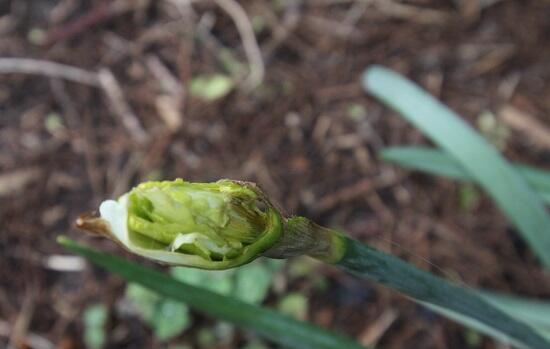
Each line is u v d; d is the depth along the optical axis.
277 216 0.18
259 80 0.55
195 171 0.52
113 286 0.48
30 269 0.49
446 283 0.22
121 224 0.17
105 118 0.55
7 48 0.58
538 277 0.46
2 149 0.54
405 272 0.21
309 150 0.52
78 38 0.58
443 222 0.49
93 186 0.52
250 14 0.58
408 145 0.52
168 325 0.45
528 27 0.56
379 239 0.48
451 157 0.41
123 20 0.59
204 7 0.59
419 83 0.55
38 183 0.52
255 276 0.45
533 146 0.51
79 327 0.47
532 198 0.36
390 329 0.45
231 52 0.57
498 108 0.53
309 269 0.47
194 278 0.45
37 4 0.59
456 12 0.58
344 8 0.59
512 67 0.55
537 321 0.36
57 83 0.56
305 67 0.56
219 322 0.46
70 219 0.51
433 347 0.45
